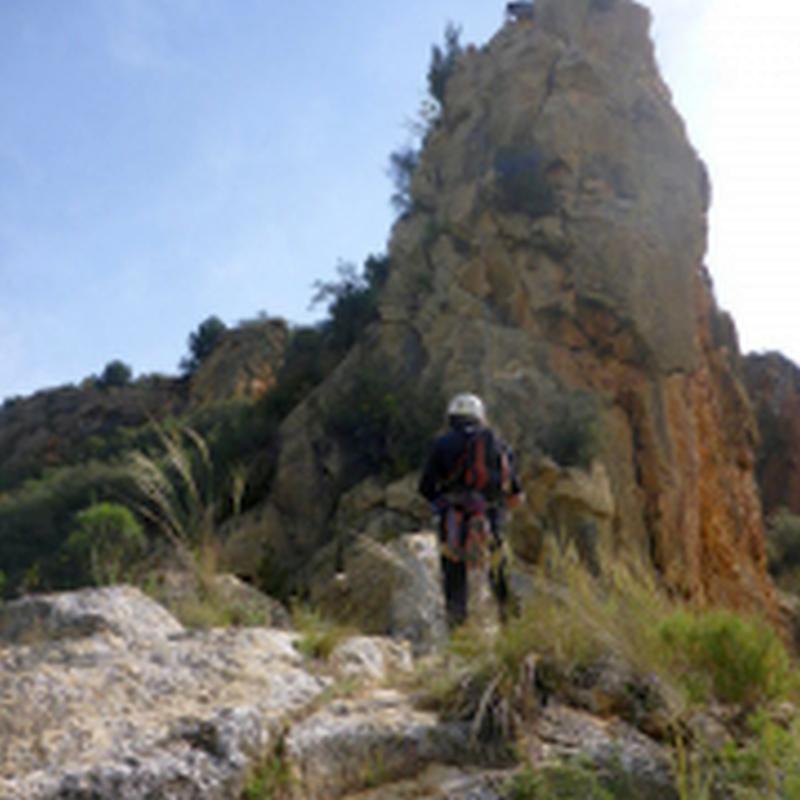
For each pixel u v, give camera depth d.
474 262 25.70
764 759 3.58
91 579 10.27
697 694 4.17
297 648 4.69
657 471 23.72
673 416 24.81
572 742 3.71
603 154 26.78
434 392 23.66
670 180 26.91
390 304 27.55
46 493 30.81
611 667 4.25
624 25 29.80
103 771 3.07
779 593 30.64
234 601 6.04
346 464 24.12
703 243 27.12
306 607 6.20
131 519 10.34
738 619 4.58
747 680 4.30
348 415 24.28
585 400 22.14
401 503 20.42
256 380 52.91
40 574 11.03
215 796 3.17
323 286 33.31
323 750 3.54
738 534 29.00
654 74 30.28
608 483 20.50
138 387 65.81
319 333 33.34
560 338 24.70
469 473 5.27
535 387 22.42
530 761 3.55
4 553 26.36
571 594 4.58
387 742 3.64
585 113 26.97
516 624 4.44
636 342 24.80
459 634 4.68
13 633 4.56
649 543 23.20
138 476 5.86
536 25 29.67
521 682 3.90
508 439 20.94
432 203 29.14
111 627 4.54
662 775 3.60
